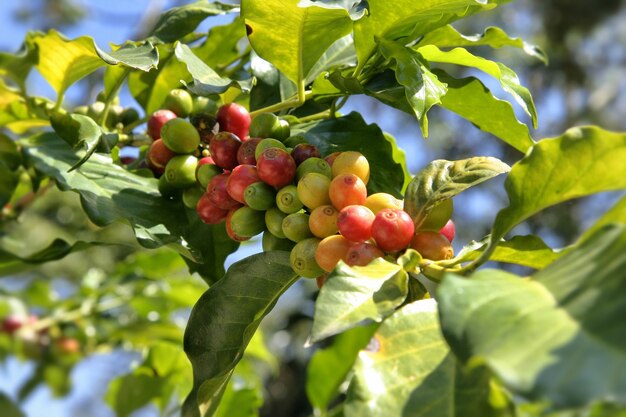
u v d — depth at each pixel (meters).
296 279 0.42
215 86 0.45
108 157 0.51
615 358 0.27
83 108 0.53
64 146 0.52
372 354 0.35
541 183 0.37
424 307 0.36
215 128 0.48
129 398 0.64
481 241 0.41
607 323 0.28
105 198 0.48
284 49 0.46
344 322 0.34
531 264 0.41
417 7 0.44
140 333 0.81
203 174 0.45
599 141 0.35
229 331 0.41
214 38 0.57
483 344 0.29
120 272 0.83
